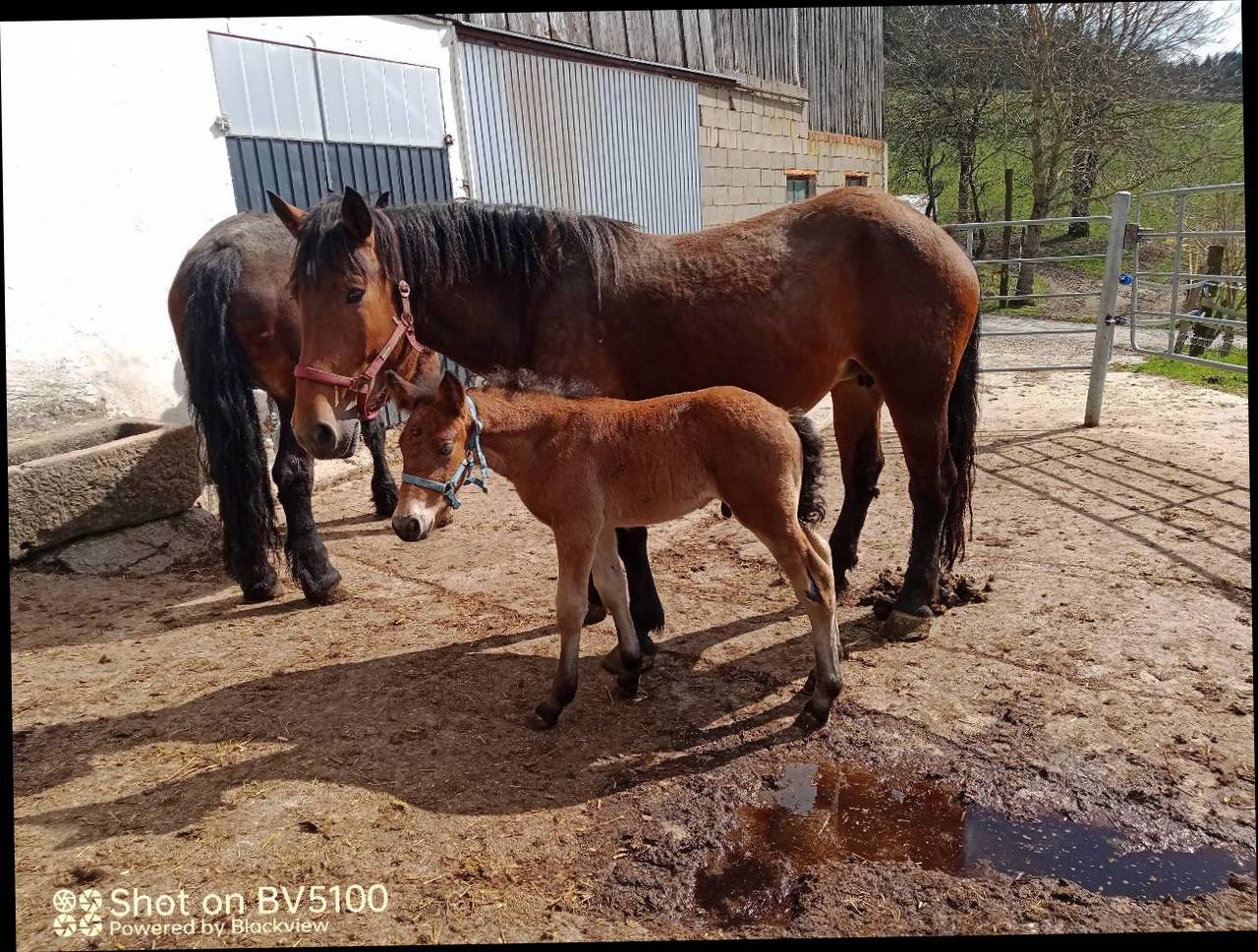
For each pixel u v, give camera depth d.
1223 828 2.44
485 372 3.52
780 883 2.31
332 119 6.67
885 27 22.39
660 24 10.37
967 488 3.88
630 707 3.26
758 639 3.78
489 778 2.84
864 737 2.97
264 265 4.11
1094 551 4.54
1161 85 17.33
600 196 9.57
